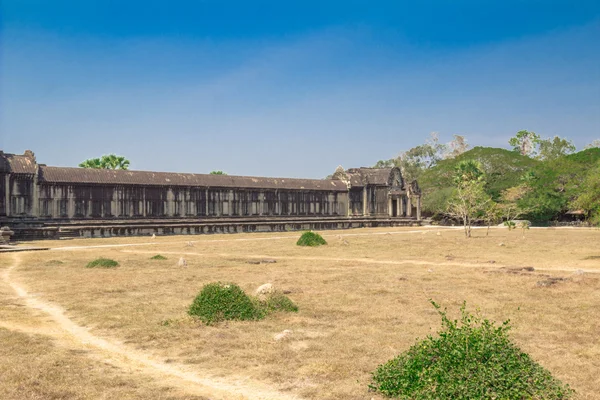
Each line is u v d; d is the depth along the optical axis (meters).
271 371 13.18
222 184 89.94
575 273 29.95
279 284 27.08
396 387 11.43
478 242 60.31
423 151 181.25
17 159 70.38
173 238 69.56
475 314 19.66
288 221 91.44
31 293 24.36
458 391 10.36
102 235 69.88
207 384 12.38
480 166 105.31
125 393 11.62
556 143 177.75
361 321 18.61
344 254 45.84
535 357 14.29
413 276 30.03
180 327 17.56
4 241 56.12
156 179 81.88
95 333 16.98
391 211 114.69
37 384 12.00
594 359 14.13
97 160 100.25
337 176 114.56
